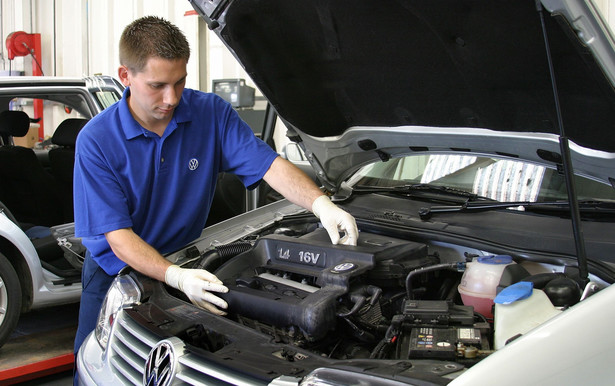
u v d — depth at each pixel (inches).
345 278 75.4
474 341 64.8
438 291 86.9
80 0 381.4
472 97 84.8
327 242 87.2
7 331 139.0
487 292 76.5
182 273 83.4
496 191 100.7
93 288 100.0
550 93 75.9
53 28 407.2
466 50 76.0
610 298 59.3
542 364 54.7
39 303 146.3
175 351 67.2
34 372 133.3
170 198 97.3
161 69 80.9
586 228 86.9
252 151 100.8
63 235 141.3
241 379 61.3
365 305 76.1
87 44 380.2
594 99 71.6
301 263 85.4
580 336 56.8
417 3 71.2
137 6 332.2
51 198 183.3
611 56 63.9
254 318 77.9
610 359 57.6
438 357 63.8
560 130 69.2
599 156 81.2
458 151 100.7
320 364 62.0
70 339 151.9
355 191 115.4
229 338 69.1
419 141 100.0
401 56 82.5
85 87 159.9
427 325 69.7
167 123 94.1
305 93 96.9
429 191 106.7
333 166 112.0
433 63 81.4
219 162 104.0
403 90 89.9
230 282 85.7
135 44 80.7
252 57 90.3
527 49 70.4
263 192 195.9
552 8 60.9
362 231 98.9
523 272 77.3
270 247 90.3
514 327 66.4
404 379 54.7
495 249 84.3
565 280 71.2
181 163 96.9
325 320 70.7
